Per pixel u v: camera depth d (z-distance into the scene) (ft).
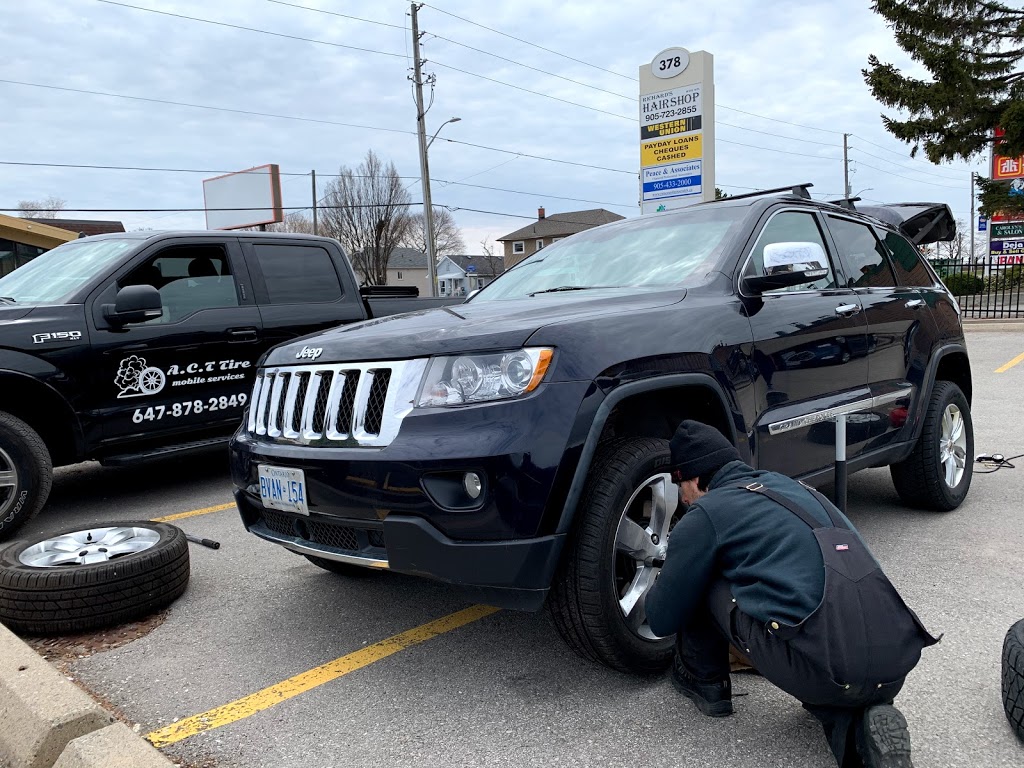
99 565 11.48
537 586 8.44
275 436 10.34
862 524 15.56
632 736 8.39
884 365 14.24
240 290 20.22
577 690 9.44
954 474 16.43
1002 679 8.20
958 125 72.33
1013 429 24.75
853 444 13.17
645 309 10.05
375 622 11.73
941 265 77.05
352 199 189.26
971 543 14.23
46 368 16.35
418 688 9.64
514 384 8.56
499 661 10.30
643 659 9.25
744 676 9.62
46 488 15.85
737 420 10.52
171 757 8.32
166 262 19.07
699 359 10.05
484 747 8.30
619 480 8.85
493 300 13.38
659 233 13.32
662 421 10.53
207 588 13.29
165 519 17.62
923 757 7.80
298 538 10.19
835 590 6.88
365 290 24.79
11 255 62.54
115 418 17.51
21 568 11.44
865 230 15.49
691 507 7.85
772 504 7.50
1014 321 63.41
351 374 9.52
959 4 74.18
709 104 50.90
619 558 9.36
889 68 73.77
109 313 17.29
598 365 8.86
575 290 12.23
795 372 11.81
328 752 8.32
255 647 10.98
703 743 8.20
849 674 6.70
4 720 8.19
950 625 10.79
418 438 8.61
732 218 12.68
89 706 8.09
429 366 8.96
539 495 8.30
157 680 10.09
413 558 8.61
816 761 7.82
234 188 110.52
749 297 11.39
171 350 18.40
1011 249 83.61
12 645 9.59
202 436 19.45
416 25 104.94
